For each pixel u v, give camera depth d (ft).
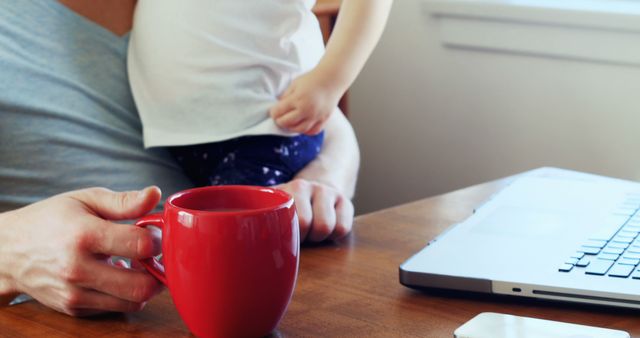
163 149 3.77
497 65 5.78
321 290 2.28
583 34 5.25
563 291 2.05
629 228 2.45
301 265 2.49
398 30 6.29
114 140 3.64
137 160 3.67
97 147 3.55
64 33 3.66
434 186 6.34
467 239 2.43
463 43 5.88
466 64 5.95
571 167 5.57
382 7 3.44
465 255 2.30
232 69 3.52
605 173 5.42
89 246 2.09
